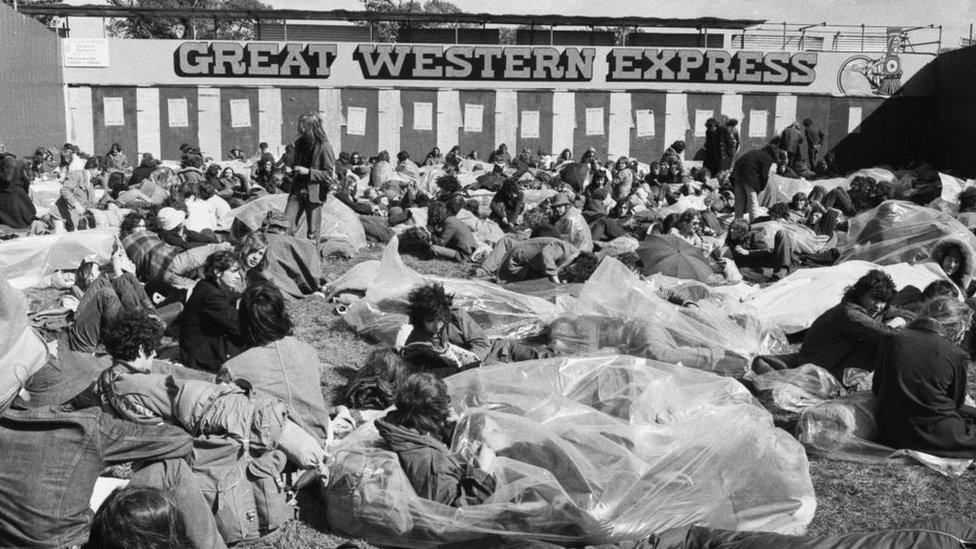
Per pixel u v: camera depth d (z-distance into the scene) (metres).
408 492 5.32
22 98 24.39
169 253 9.90
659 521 5.30
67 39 28.83
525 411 6.29
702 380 6.98
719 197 19.52
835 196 17.69
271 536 5.47
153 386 5.32
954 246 10.62
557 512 5.20
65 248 11.47
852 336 7.90
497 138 30.52
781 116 31.16
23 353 4.47
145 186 17.36
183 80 29.41
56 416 4.49
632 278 8.72
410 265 13.53
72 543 4.47
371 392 6.94
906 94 31.45
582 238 12.85
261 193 18.23
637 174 23.77
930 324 6.72
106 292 7.90
